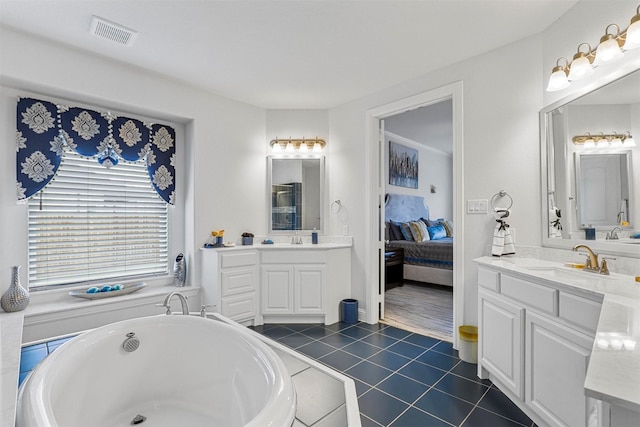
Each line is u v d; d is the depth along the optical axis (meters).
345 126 3.67
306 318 3.46
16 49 2.29
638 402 0.52
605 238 1.82
